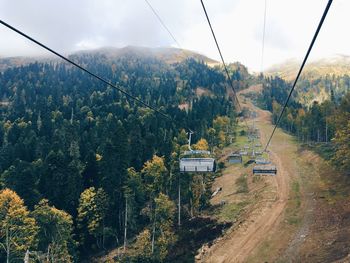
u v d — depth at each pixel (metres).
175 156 81.81
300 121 152.12
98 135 134.62
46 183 76.56
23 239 55.00
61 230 60.19
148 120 147.62
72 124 141.38
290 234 50.47
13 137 140.75
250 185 85.69
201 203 80.75
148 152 99.88
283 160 108.31
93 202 72.88
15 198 55.97
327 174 78.88
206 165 36.91
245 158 119.06
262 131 187.50
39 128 148.25
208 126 151.88
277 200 67.25
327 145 109.25
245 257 46.31
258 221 57.78
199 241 60.22
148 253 62.72
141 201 84.50
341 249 41.31
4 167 102.88
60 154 79.50
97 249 75.88
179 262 55.09
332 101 137.00
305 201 64.19
